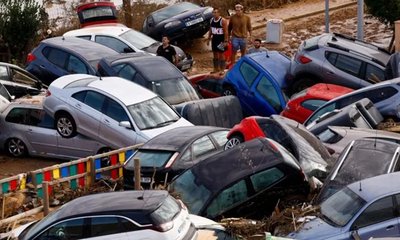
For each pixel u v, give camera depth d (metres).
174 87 22.33
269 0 36.84
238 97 23.19
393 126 19.25
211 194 13.98
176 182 14.70
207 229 12.52
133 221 11.63
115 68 22.73
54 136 20.30
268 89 22.73
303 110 21.17
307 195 14.49
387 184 13.04
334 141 17.59
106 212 11.79
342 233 12.52
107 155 17.45
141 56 23.58
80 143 20.03
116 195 12.48
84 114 19.88
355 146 15.27
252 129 16.97
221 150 17.09
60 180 16.62
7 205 15.75
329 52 22.81
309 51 23.06
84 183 17.05
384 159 14.55
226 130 17.91
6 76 23.98
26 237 12.23
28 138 20.64
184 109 20.89
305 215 13.35
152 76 22.27
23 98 22.73
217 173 14.48
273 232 13.05
